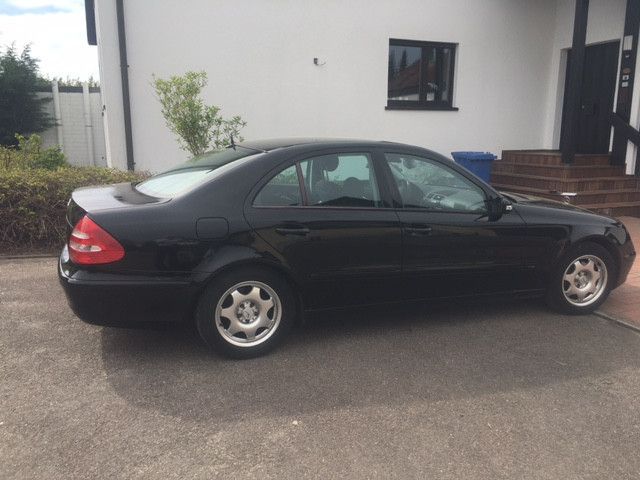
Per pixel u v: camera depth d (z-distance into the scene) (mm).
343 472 2762
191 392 3508
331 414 3283
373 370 3859
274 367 3873
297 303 4160
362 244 4145
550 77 11398
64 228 6812
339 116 9797
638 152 9703
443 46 10539
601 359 4105
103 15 8211
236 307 3893
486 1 10562
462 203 4527
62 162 9070
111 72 8383
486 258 4559
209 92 8906
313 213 4020
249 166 3980
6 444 2934
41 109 14617
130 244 3596
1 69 14414
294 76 9352
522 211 4703
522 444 3025
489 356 4121
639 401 3502
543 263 4762
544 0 11031
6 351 4062
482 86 10852
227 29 8836
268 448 2945
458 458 2889
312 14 9289
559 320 4887
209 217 3760
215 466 2791
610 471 2812
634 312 5043
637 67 9469
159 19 8461
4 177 6695
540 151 11055
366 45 9758
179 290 3703
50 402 3363
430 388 3619
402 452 2930
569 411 3369
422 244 4324
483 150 11102
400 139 10352
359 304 4273
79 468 2754
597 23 10391
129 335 4355
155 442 2977
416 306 4484
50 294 5312
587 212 5062
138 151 8695
